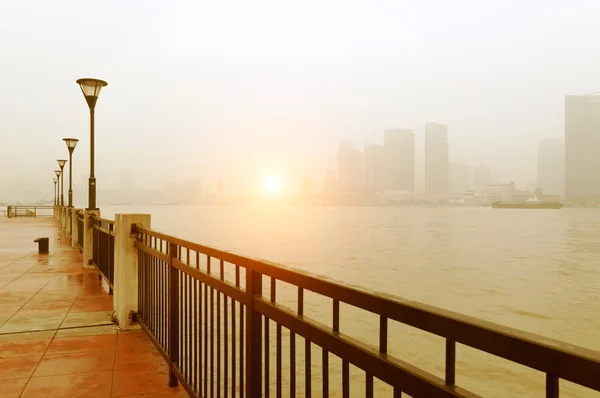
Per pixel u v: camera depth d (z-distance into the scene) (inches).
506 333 41.9
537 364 38.9
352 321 740.7
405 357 588.7
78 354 193.8
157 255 185.8
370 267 1736.0
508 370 566.6
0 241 749.9
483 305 1080.2
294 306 832.9
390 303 57.2
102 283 367.2
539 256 2253.9
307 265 1769.2
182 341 156.3
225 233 3540.8
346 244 2751.0
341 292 67.3
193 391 137.7
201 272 133.3
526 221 6717.5
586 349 36.0
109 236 315.0
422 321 52.1
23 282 371.6
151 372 174.7
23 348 201.2
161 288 185.0
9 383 163.3
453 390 46.5
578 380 35.3
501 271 1692.9
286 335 551.2
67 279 386.3
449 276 1535.4
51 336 218.5
